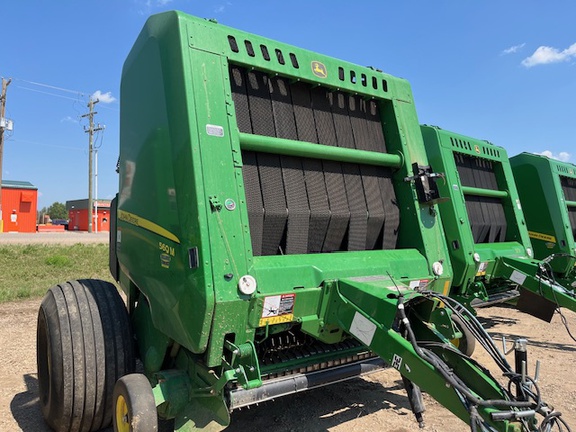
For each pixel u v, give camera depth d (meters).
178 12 3.18
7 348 6.15
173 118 3.12
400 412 4.25
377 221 4.05
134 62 3.82
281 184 3.55
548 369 5.57
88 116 41.53
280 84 3.70
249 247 3.03
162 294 3.27
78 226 53.19
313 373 3.43
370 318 3.01
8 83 35.06
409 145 4.27
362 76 4.12
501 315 8.98
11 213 39.81
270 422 3.99
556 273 9.15
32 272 13.45
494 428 2.50
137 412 2.87
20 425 3.95
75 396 3.46
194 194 2.90
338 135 3.96
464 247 6.65
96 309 3.69
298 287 3.18
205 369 3.06
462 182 7.40
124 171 4.05
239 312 2.93
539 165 9.29
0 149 35.56
